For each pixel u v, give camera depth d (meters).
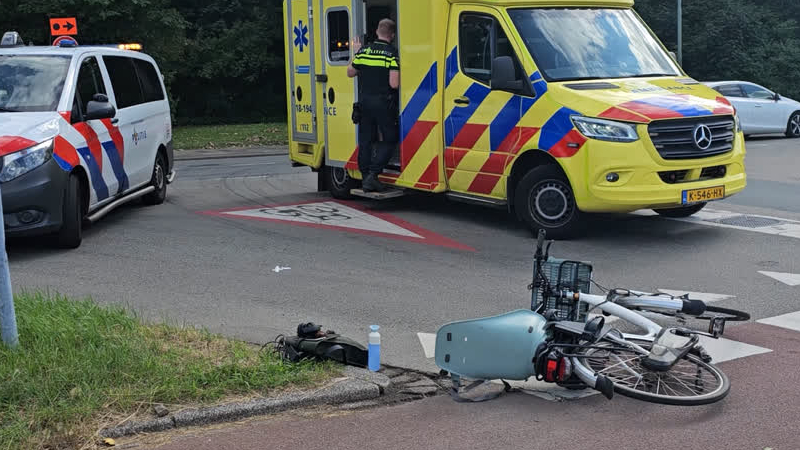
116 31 34.94
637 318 5.54
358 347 5.72
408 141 10.99
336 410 5.07
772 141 23.05
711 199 9.30
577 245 9.42
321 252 9.28
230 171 18.34
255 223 10.96
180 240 9.95
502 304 7.32
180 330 6.20
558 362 5.06
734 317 6.18
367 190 11.52
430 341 6.38
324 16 12.23
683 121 9.12
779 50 43.03
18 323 5.88
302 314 7.07
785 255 8.88
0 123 9.09
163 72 38.75
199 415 4.83
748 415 4.89
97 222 11.16
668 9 42.84
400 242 9.73
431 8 10.41
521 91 9.62
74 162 9.31
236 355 5.64
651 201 9.00
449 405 5.15
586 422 4.84
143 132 11.77
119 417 4.77
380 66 11.02
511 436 4.67
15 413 4.65
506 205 10.06
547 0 10.18
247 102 47.88
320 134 12.75
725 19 42.62
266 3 46.75
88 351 5.46
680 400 4.80
